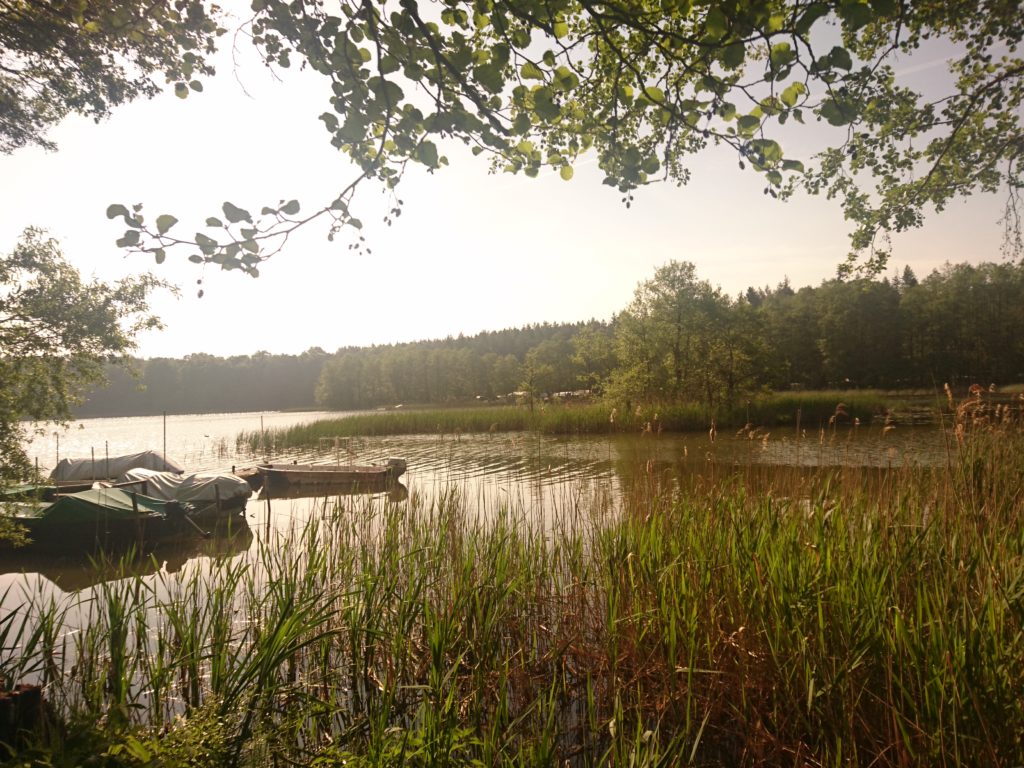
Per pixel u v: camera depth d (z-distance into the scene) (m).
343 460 20.59
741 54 2.19
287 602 3.90
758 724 3.58
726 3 2.09
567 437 24.59
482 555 6.00
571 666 4.62
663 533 5.50
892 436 18.80
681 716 3.83
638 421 24.91
